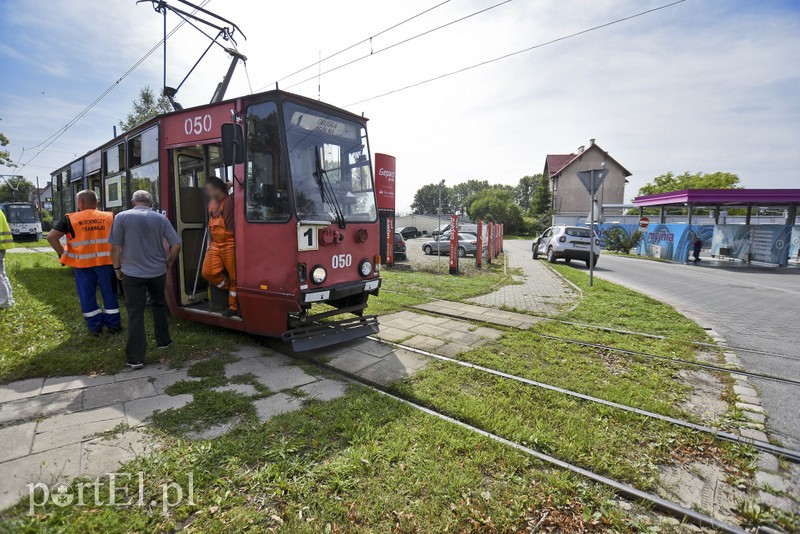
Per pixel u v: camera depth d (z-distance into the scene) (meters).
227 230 5.25
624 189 54.00
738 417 3.73
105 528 2.19
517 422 3.51
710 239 27.64
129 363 4.47
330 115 5.43
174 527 2.25
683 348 5.76
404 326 6.83
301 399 3.85
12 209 27.38
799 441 3.38
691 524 2.45
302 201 4.84
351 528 2.27
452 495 2.57
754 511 2.49
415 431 3.30
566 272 15.35
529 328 6.75
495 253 23.14
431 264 18.03
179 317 6.29
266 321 5.05
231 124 4.78
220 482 2.59
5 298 6.45
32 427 3.19
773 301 9.91
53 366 4.35
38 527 2.15
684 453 3.17
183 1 8.29
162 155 6.03
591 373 4.75
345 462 2.85
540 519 2.44
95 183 9.89
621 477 2.86
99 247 5.38
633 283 13.45
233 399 3.73
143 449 2.94
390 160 16.34
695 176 54.19
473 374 4.62
